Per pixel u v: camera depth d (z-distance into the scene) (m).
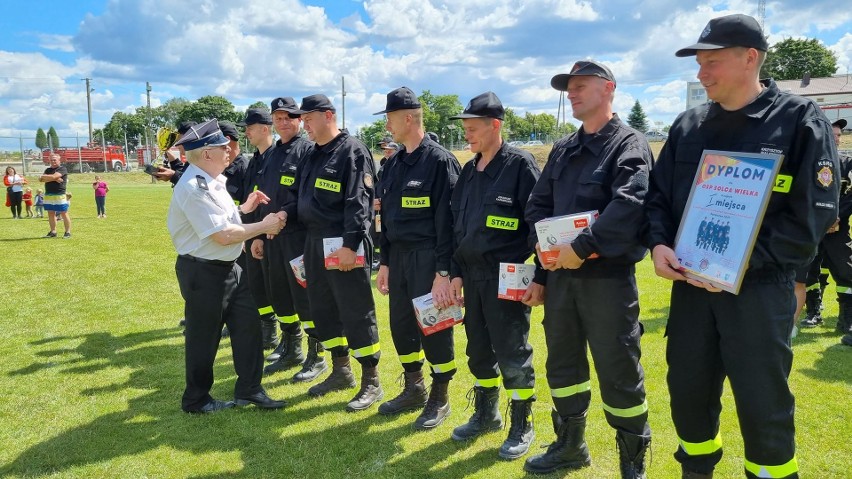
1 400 4.63
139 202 26.56
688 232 2.47
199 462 3.63
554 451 3.39
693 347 2.54
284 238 5.14
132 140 83.06
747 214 2.25
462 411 4.35
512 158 3.53
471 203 3.64
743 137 2.40
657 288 8.35
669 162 2.71
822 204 2.23
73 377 5.16
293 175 5.11
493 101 3.52
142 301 8.09
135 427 4.14
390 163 4.29
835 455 3.47
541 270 3.28
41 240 14.05
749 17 2.37
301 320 5.16
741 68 2.35
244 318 4.42
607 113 3.02
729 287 2.25
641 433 3.03
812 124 2.24
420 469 3.50
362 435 3.98
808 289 6.28
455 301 3.85
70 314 7.37
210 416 4.32
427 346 4.09
